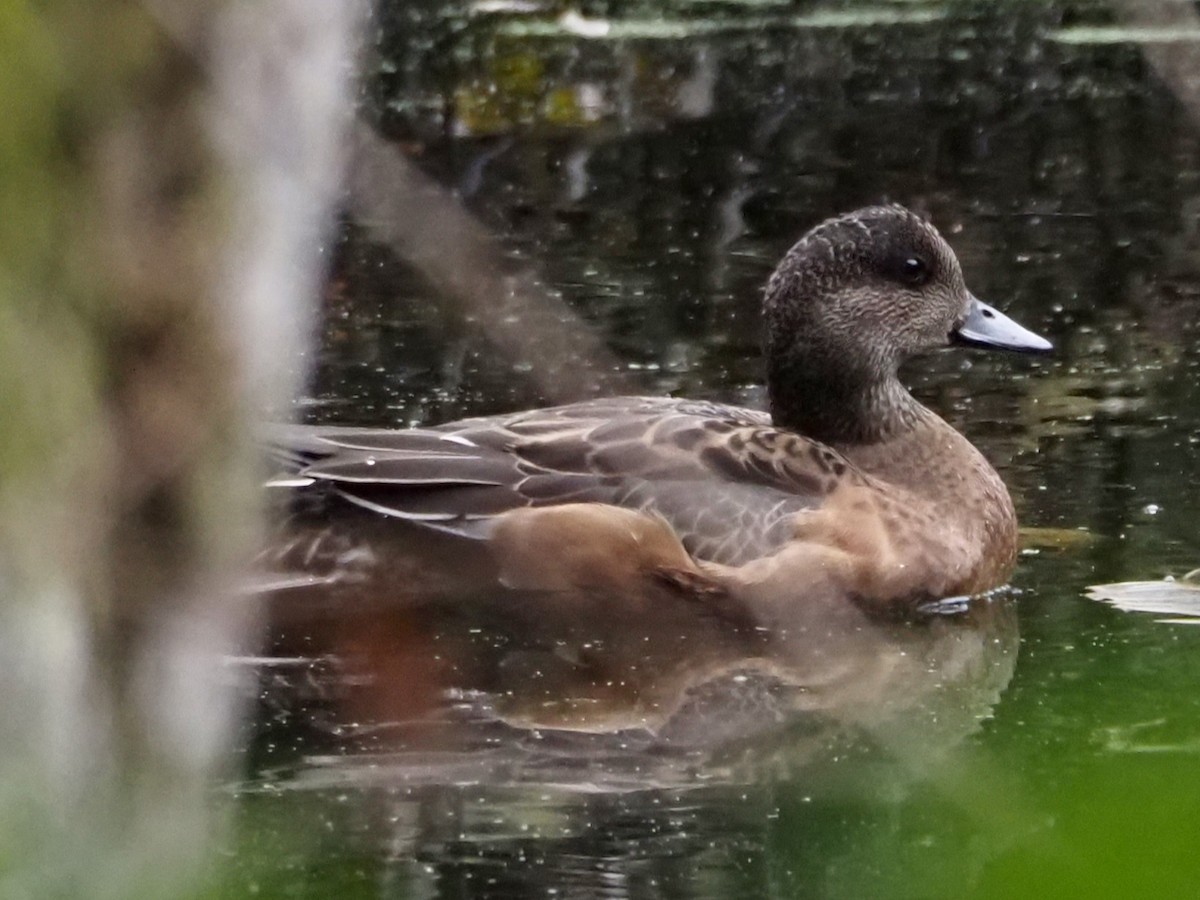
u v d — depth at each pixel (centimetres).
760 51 2634
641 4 2858
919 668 1052
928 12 2827
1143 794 251
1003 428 1410
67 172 182
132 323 186
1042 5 2820
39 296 184
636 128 2292
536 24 2697
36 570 187
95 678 192
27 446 185
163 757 197
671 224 1916
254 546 214
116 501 189
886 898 596
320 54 185
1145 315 1648
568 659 1077
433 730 944
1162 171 2095
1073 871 236
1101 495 1286
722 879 730
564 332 352
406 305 1606
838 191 2038
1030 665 1030
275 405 222
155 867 203
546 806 828
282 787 848
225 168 184
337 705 972
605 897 716
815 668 1062
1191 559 1181
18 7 180
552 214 1947
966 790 733
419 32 2477
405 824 803
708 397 1462
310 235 190
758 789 847
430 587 1127
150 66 181
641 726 960
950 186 2058
